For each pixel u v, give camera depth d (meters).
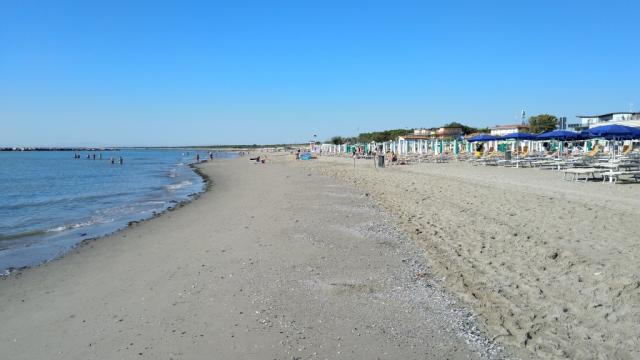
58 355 4.96
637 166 18.39
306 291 6.64
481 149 43.00
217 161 77.94
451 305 5.86
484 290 6.19
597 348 4.38
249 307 6.07
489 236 8.95
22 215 17.11
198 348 4.93
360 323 5.43
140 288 7.17
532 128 73.06
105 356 4.86
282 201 17.19
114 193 25.22
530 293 5.84
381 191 18.95
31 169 55.03
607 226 8.81
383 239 9.91
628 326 4.70
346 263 8.08
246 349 4.85
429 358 4.52
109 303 6.55
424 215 12.18
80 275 8.25
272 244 9.72
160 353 4.85
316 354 4.68
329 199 17.36
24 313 6.37
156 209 17.94
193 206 17.86
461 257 7.81
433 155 44.34
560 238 8.12
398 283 6.88
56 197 23.45
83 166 63.22
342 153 74.62
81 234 12.82
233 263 8.34
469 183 18.89
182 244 10.33
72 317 6.09
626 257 6.70
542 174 21.92
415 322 5.40
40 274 8.48
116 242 11.18
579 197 12.98
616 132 19.34
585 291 5.64
